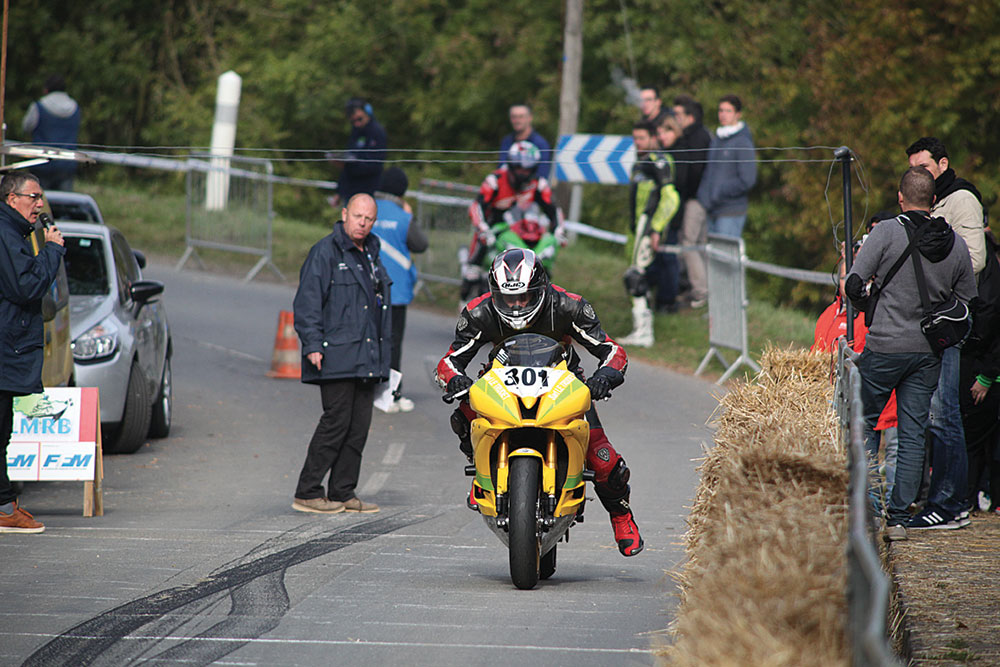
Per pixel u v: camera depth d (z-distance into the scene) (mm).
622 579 23766
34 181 26812
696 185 58812
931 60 77438
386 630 19516
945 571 21672
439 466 36531
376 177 59219
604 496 23812
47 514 29953
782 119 89438
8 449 29750
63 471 29688
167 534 27297
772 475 17547
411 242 43688
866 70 77438
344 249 30094
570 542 27625
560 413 21781
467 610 20812
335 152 55312
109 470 35719
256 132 112000
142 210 91812
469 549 26391
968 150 81750
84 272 38750
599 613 20656
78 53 116188
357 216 30062
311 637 19094
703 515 20188
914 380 24969
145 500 31750
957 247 24766
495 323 23312
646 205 55094
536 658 18031
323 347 29828
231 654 18172
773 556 15531
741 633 14594
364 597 21750
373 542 26906
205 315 61875
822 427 20094
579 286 67562
